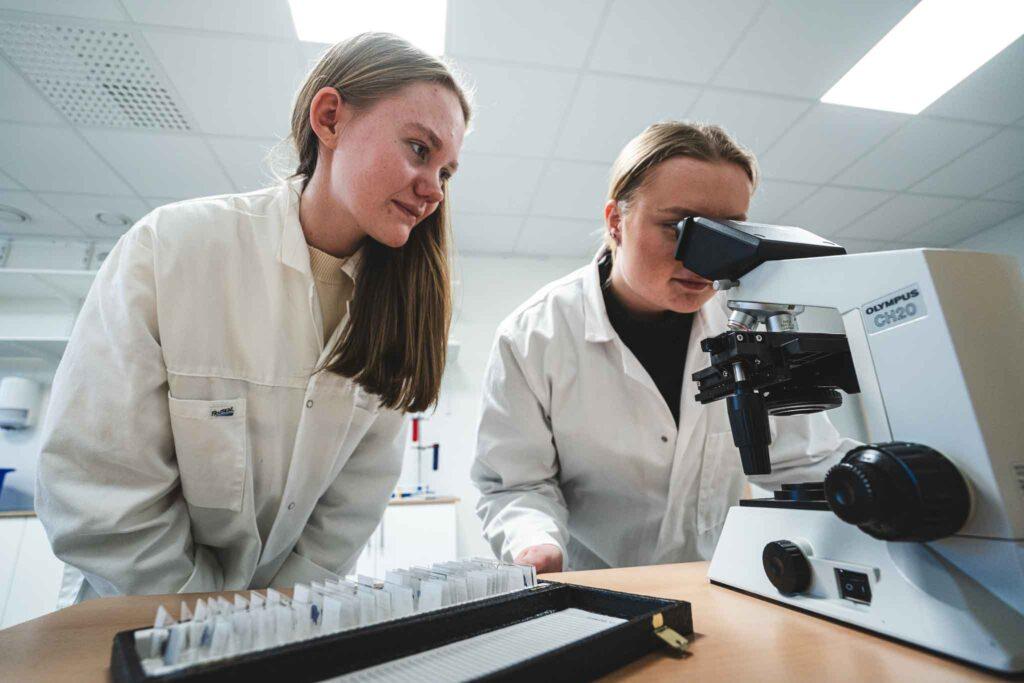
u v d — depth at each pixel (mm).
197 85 2086
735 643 374
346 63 786
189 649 301
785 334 519
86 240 3188
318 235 875
